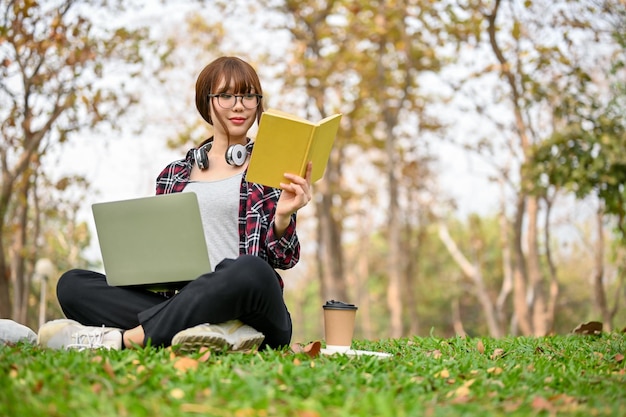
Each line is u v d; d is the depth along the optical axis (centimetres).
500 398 263
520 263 1875
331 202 2166
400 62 1995
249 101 367
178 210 323
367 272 3719
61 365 274
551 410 244
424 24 1658
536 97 1533
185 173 375
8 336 353
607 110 1429
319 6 1922
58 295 353
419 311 4012
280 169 325
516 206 1902
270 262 351
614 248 1677
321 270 2380
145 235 328
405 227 2864
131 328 344
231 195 358
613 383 293
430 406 240
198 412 220
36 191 1549
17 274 1479
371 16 1870
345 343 344
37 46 1149
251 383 247
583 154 1409
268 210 355
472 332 4031
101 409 215
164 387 249
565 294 3447
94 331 334
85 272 355
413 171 2478
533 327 2264
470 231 3169
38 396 231
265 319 332
